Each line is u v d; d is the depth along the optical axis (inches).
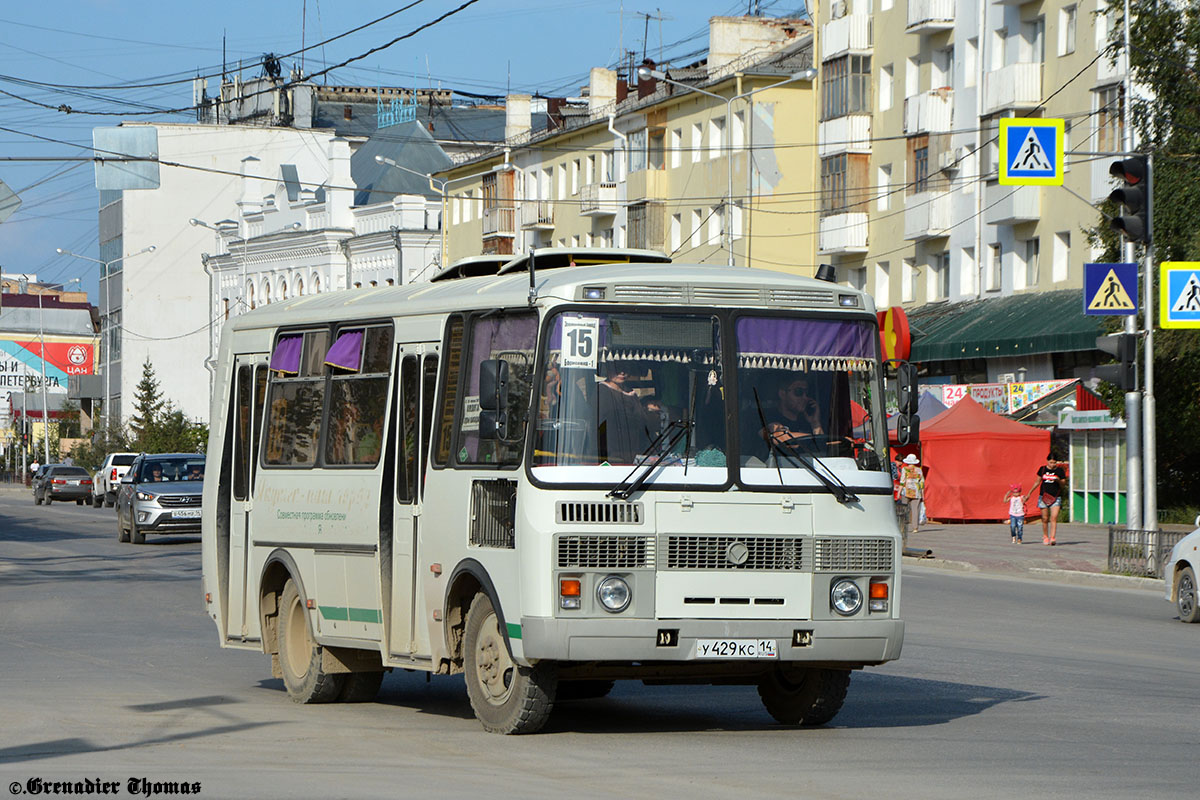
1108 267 1726.1
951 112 3302.2
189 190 7121.1
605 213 4522.6
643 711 807.1
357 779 593.0
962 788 578.9
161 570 1889.8
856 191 3599.9
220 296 6565.0
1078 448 2719.0
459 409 727.7
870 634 688.4
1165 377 2421.3
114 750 668.1
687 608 665.6
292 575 847.1
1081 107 2938.0
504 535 682.8
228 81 7480.3
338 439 820.6
